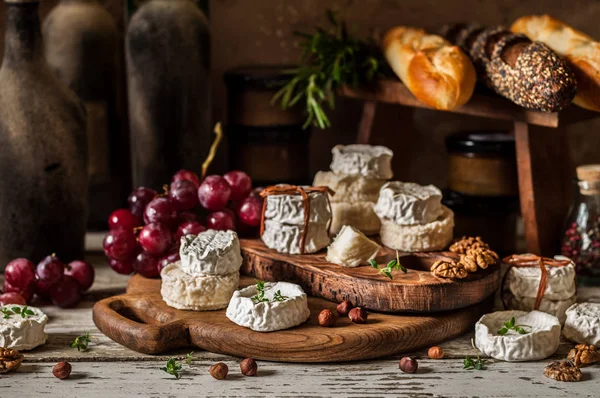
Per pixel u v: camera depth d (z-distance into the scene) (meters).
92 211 2.00
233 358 1.33
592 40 1.59
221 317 1.39
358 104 2.12
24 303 1.50
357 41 1.88
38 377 1.27
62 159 1.64
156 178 1.86
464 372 1.28
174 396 1.21
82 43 1.88
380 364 1.31
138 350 1.34
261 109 1.87
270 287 1.42
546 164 1.70
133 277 1.61
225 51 2.10
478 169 1.76
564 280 1.45
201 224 1.67
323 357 1.30
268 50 2.10
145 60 1.81
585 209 1.67
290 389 1.23
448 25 1.82
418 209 1.52
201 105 1.85
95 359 1.33
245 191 1.68
